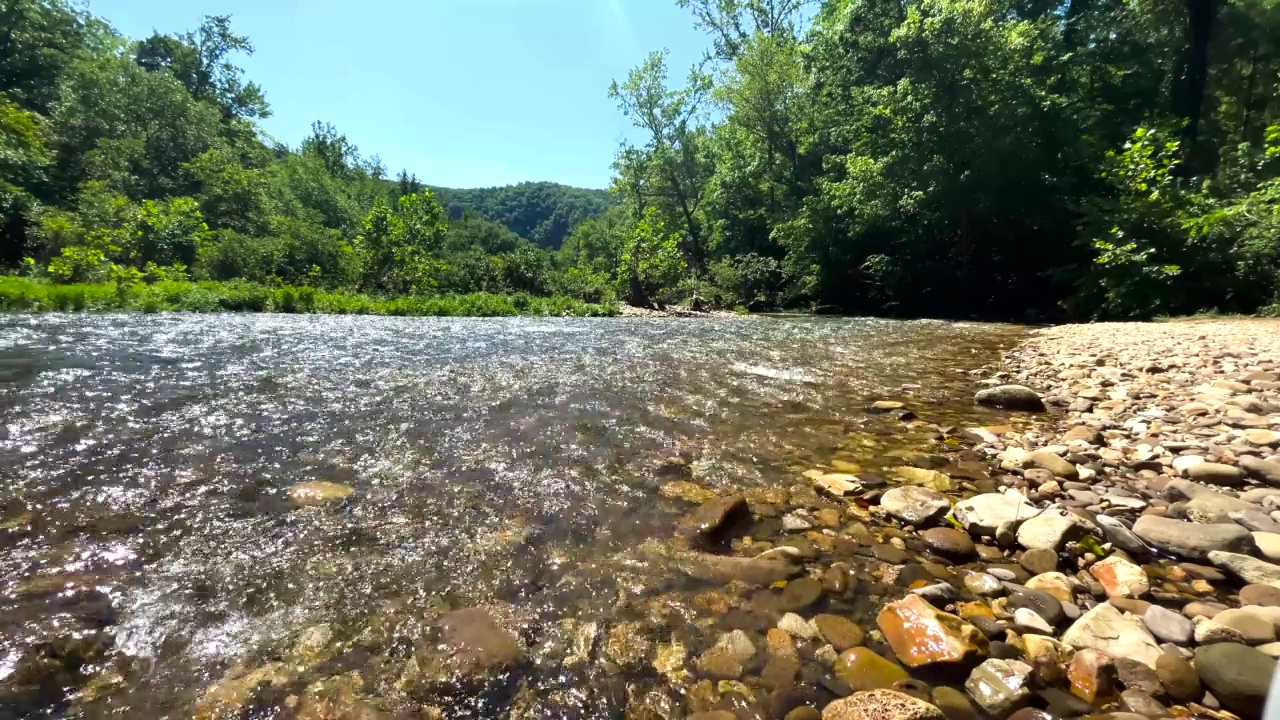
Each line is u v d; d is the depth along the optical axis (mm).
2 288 13836
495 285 28547
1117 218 15836
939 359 9164
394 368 7250
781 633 2125
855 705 1692
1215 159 21688
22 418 4383
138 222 22594
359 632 2047
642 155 40125
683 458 4113
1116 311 15828
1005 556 2777
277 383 6074
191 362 7129
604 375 7172
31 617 2033
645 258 31078
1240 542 2682
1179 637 2045
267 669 1841
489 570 2514
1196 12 22625
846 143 28016
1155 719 1698
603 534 2900
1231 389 5820
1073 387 6598
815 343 11219
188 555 2529
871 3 24891
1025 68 21000
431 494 3312
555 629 2109
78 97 31797
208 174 33188
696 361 8531
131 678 1773
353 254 28125
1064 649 2016
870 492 3518
